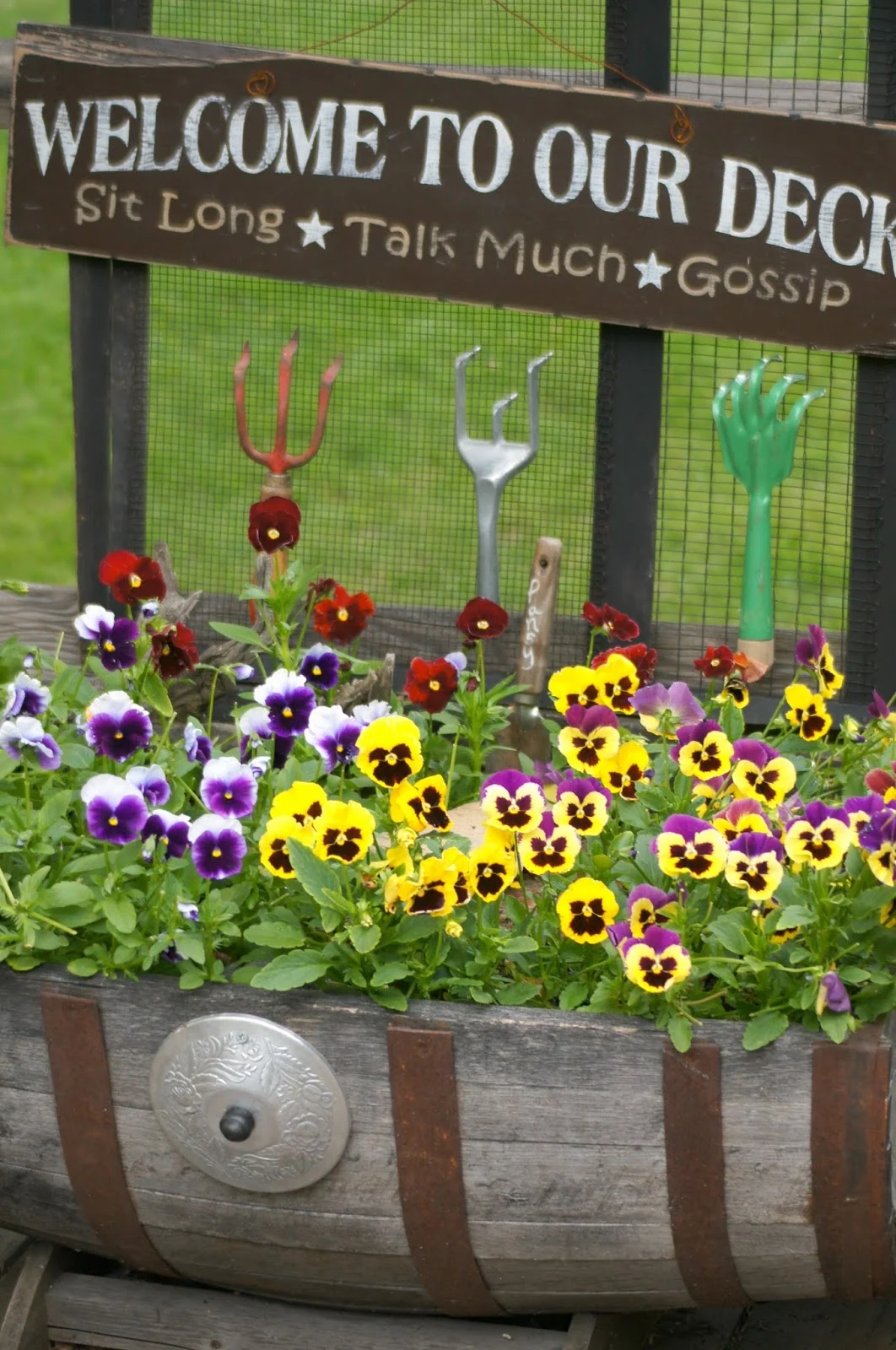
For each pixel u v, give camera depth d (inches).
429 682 89.8
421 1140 78.7
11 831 84.9
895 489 111.0
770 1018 75.7
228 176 113.0
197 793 92.7
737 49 108.4
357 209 111.7
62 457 237.0
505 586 121.3
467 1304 84.9
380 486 124.9
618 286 109.3
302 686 87.1
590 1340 85.2
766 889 75.7
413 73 108.6
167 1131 82.0
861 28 105.9
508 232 110.0
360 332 121.8
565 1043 77.1
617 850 84.5
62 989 82.2
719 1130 76.2
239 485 124.3
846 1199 75.7
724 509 118.1
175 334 121.1
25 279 289.9
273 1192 82.1
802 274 106.7
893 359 108.5
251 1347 89.2
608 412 114.6
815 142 104.5
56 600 126.3
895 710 113.3
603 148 107.3
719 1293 81.0
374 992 79.4
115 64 112.6
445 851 77.9
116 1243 87.3
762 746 82.9
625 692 89.6
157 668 89.6
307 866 78.7
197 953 79.4
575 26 109.7
